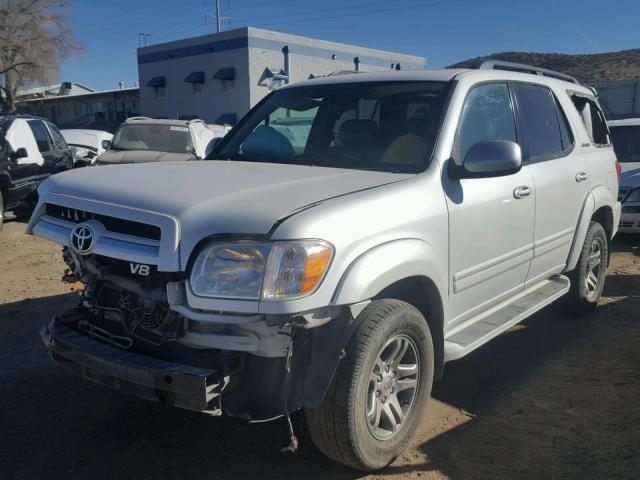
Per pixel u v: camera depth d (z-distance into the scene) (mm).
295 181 3270
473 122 4043
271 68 33719
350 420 2990
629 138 10234
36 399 4074
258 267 2697
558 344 5215
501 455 3506
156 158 11688
